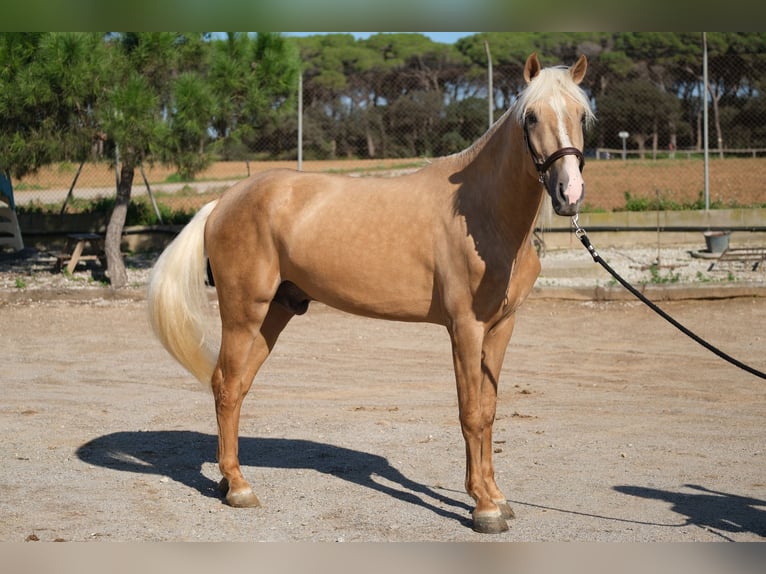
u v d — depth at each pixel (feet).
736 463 17.66
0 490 15.70
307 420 21.50
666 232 51.29
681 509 14.83
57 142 38.55
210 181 76.33
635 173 79.92
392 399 23.84
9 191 51.93
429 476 16.93
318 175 15.40
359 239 14.37
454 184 13.97
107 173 77.00
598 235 51.21
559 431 20.33
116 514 14.49
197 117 38.52
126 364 28.50
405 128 77.10
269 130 64.75
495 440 19.53
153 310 15.72
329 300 15.06
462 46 124.57
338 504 15.16
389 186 14.69
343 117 80.43
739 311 35.94
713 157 91.61
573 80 13.14
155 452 18.57
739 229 48.21
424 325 36.17
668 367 27.91
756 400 23.49
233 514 14.61
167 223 55.16
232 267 15.24
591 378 26.53
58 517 14.26
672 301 37.83
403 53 124.98
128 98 36.63
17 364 28.35
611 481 16.49
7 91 36.68
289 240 14.87
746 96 79.51
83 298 40.34
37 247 53.88
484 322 13.61
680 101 100.78
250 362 16.05
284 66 41.93
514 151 13.05
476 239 13.39
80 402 23.18
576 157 12.14
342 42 128.26
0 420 21.11
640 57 101.35
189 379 26.30
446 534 13.58
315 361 29.27
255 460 18.01
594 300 38.58
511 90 70.69
